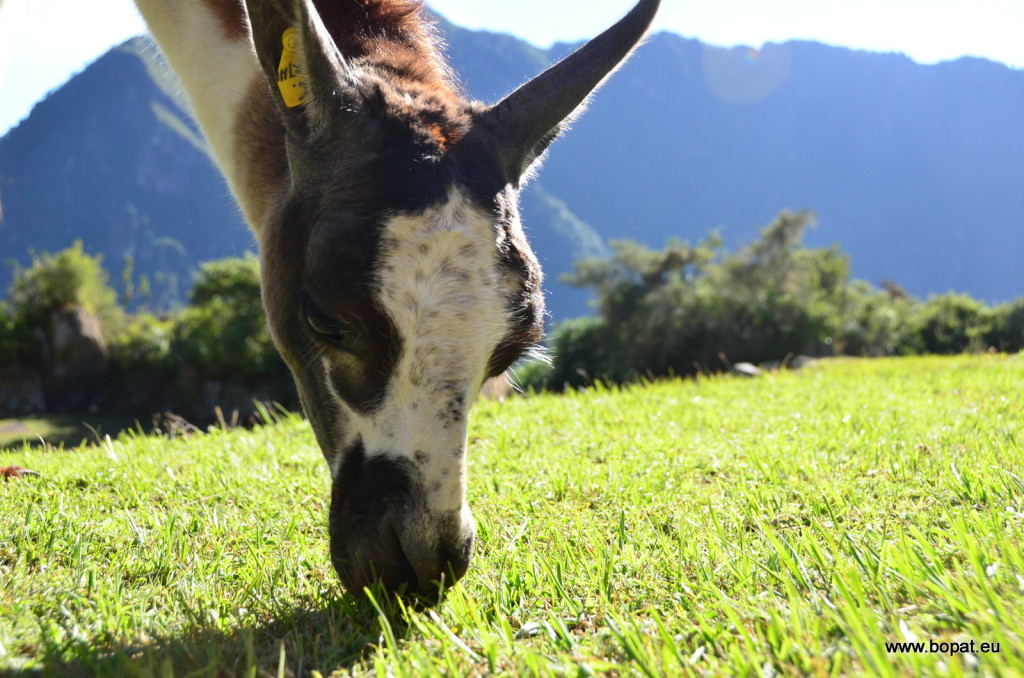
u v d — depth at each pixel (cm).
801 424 117
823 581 65
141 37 110
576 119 84
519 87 79
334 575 74
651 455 103
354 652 62
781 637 56
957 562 64
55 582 69
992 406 126
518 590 69
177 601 68
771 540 68
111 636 62
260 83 88
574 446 110
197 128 104
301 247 71
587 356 1082
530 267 69
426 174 68
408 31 89
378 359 67
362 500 67
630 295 1054
